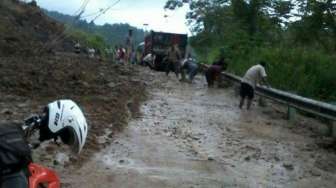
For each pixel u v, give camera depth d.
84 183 7.29
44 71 18.84
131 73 26.80
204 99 18.92
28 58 24.50
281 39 34.66
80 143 3.08
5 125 2.92
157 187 7.45
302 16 32.28
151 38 38.28
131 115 13.20
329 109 12.56
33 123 3.09
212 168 8.75
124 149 9.45
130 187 7.35
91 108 13.07
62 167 7.83
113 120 11.91
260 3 35.06
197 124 12.98
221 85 25.06
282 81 21.11
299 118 16.08
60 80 17.23
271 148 10.75
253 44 32.16
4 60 21.47
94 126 10.85
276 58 23.80
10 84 14.83
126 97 16.16
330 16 30.83
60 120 3.05
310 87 20.14
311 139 12.23
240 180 8.16
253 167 9.07
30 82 15.57
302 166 9.42
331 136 12.80
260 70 16.91
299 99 14.29
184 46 38.03
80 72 20.53
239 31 32.72
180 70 28.84
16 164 2.84
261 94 18.05
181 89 22.19
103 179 7.57
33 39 33.22
